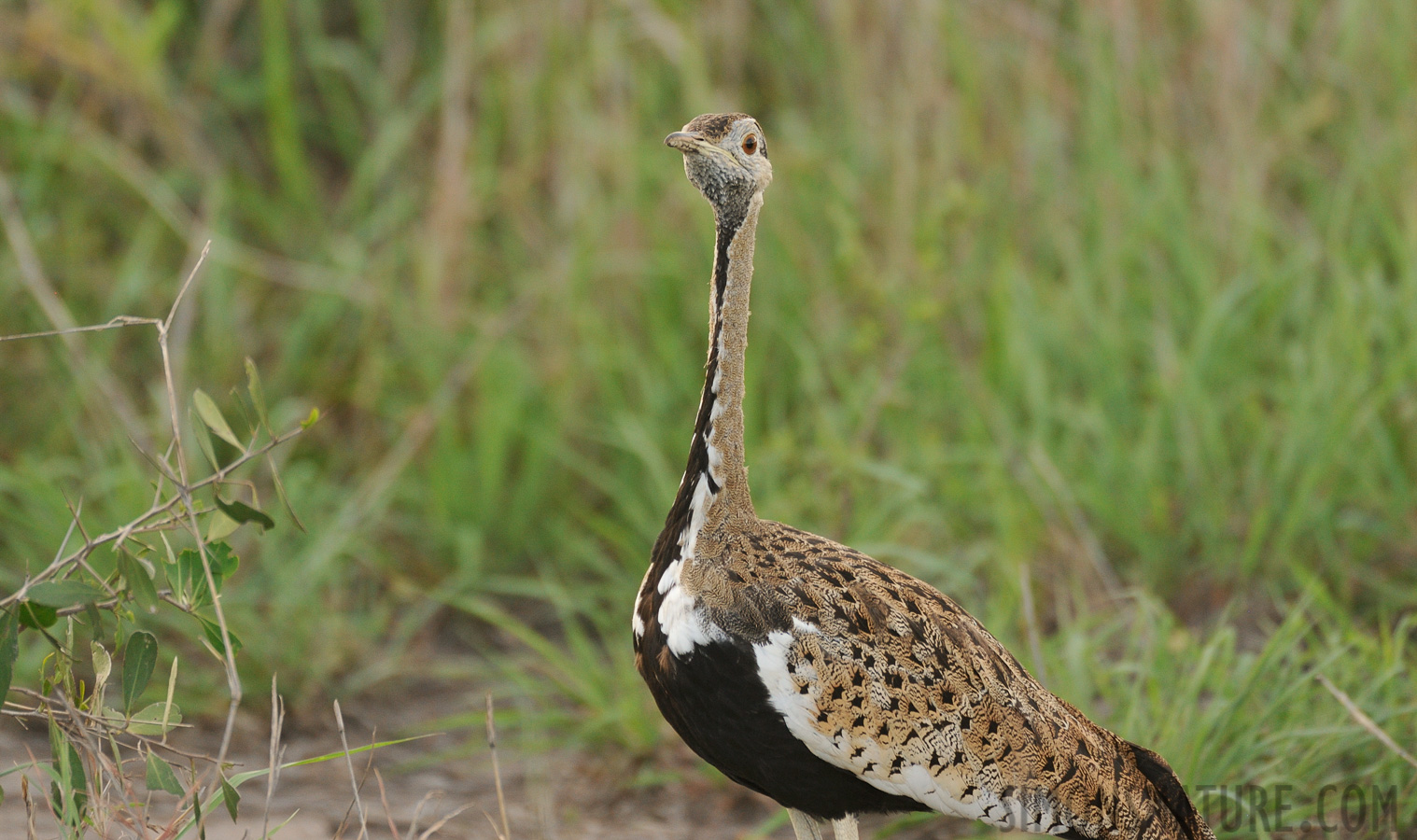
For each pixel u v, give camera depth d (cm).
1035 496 1002
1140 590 895
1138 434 1070
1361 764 765
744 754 600
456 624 1048
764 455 1031
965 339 1147
